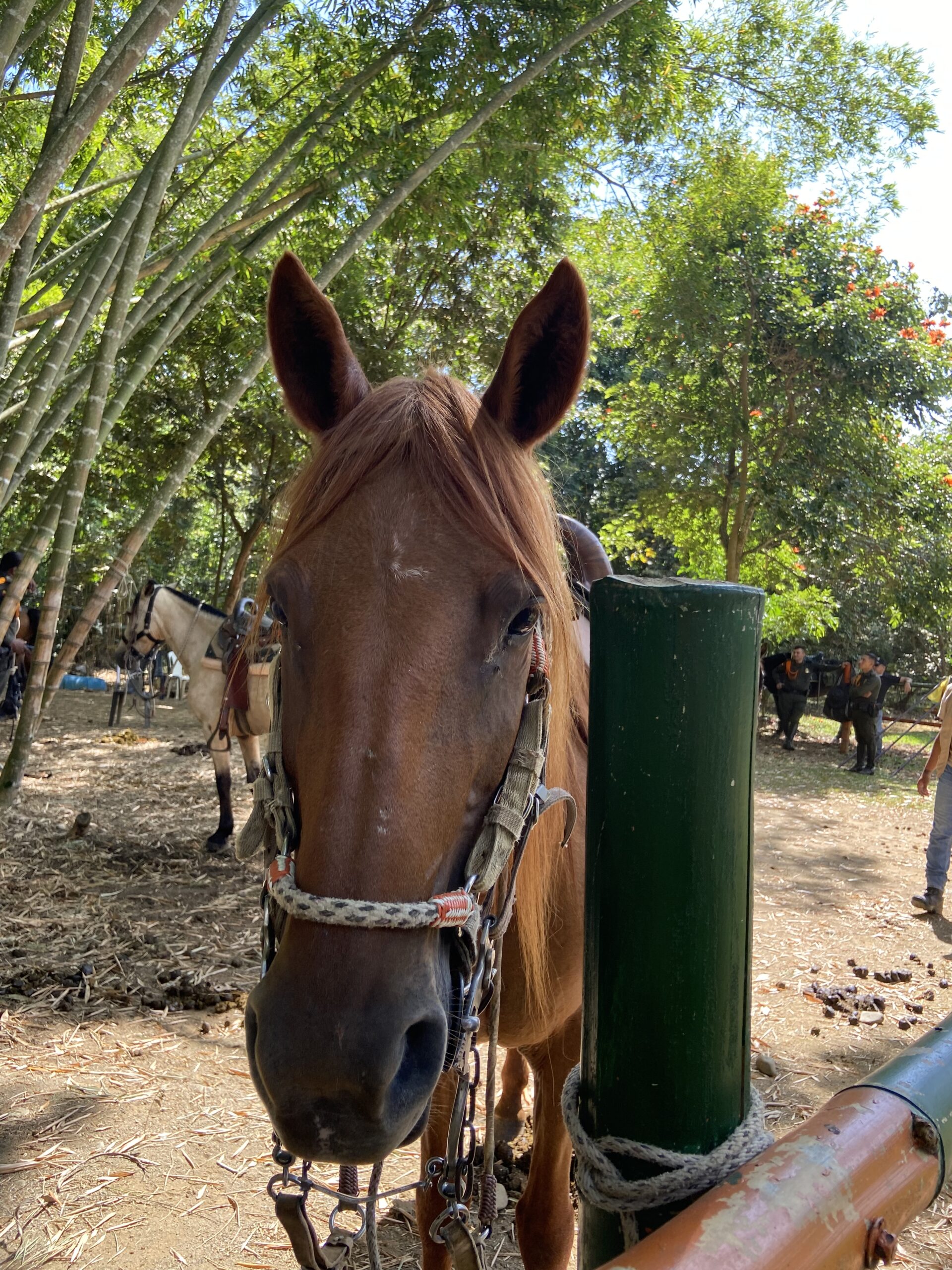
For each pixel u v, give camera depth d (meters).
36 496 12.05
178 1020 3.40
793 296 10.17
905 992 3.90
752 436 10.83
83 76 6.55
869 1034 3.45
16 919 4.30
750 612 0.89
